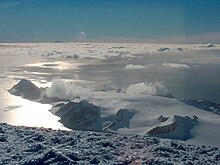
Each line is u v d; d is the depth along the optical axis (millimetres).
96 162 20344
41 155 20828
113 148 24312
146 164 20406
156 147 24984
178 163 20734
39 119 184875
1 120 167125
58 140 25781
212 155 25703
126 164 20500
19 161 20125
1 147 22922
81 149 23125
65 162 20047
